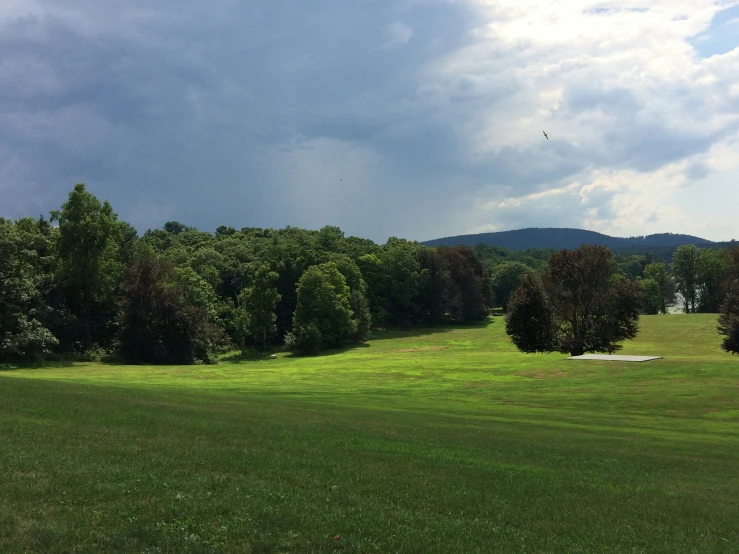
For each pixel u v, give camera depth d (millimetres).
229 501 10320
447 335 122250
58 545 7941
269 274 98125
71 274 78750
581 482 14406
